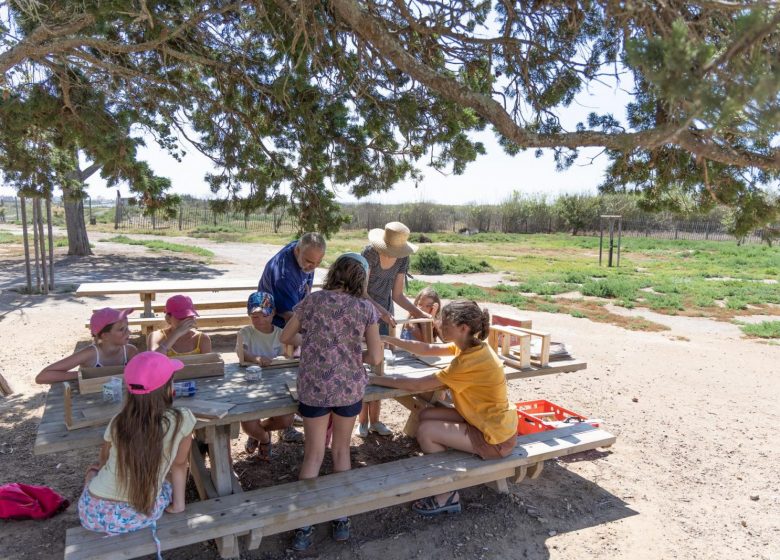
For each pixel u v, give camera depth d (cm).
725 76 202
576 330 1021
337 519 339
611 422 560
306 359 331
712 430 548
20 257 1875
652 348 898
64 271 1544
